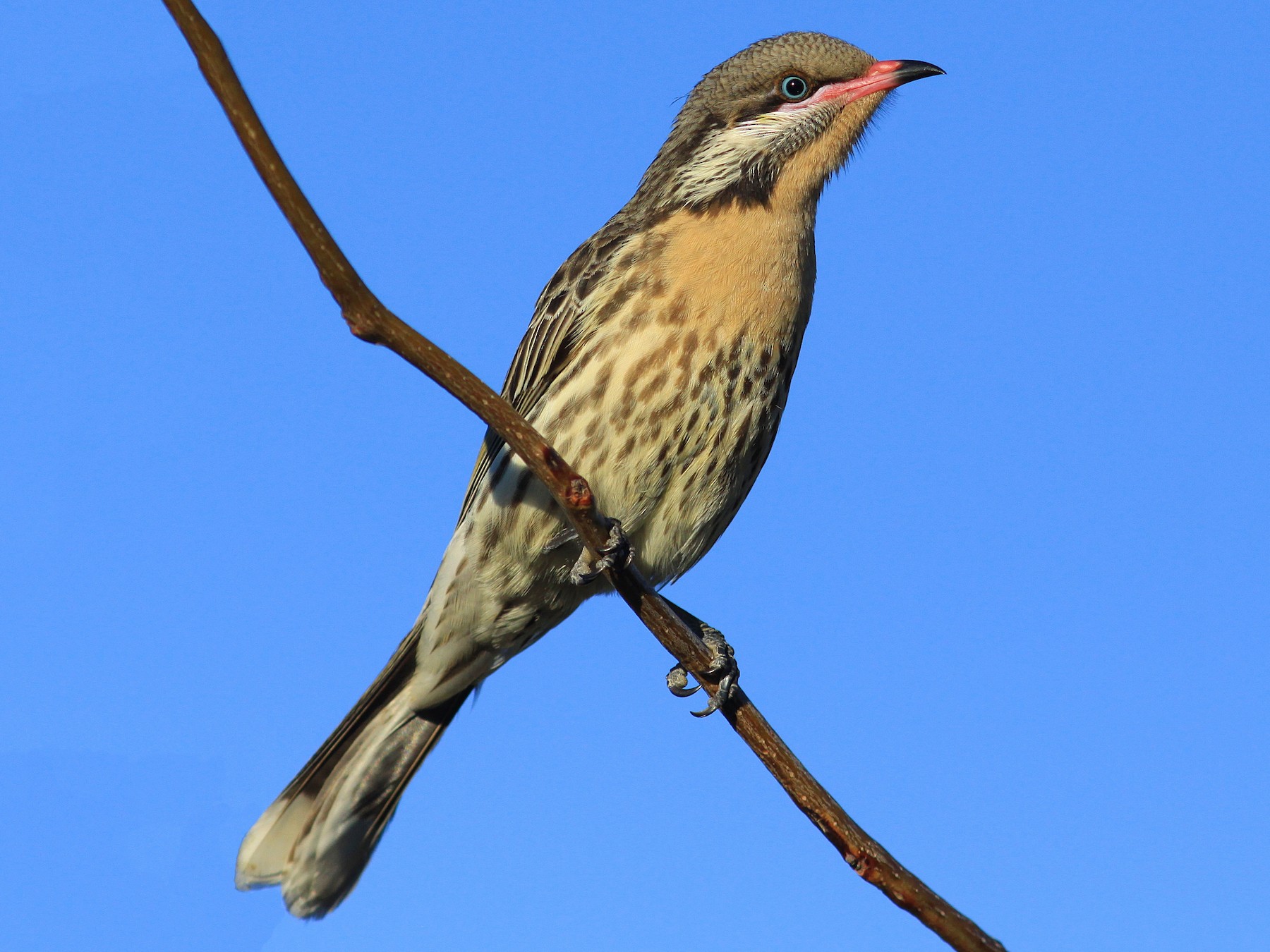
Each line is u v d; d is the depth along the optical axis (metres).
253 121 6.07
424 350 6.80
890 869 7.85
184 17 5.96
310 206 6.25
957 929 7.68
